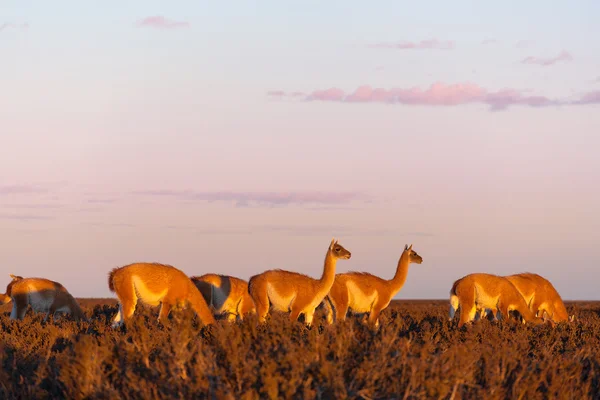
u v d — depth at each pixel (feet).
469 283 161.07
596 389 72.54
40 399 65.36
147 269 134.31
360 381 61.31
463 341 108.37
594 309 278.26
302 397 58.54
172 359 64.90
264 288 143.33
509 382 67.51
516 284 173.47
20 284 161.27
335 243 146.30
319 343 68.59
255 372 61.11
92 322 135.64
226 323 89.71
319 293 145.07
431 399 59.16
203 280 159.12
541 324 148.36
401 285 159.63
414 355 69.36
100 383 62.44
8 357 82.94
